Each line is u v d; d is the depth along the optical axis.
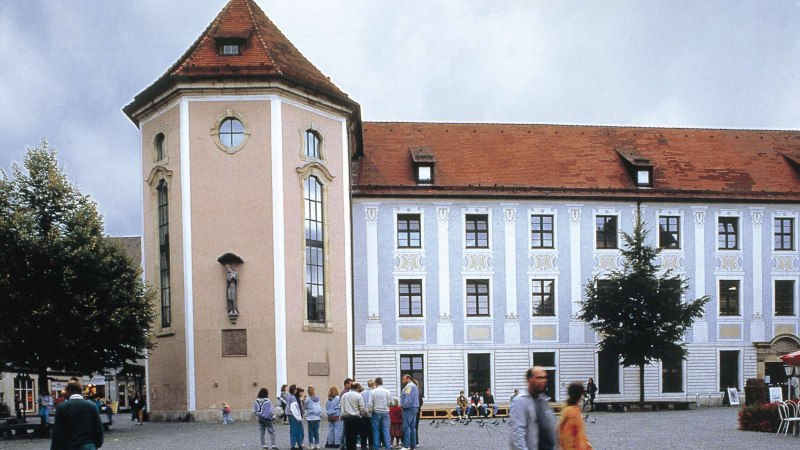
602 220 43.69
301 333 32.78
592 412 37.72
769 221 44.75
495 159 44.75
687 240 44.03
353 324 40.88
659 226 44.12
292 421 20.88
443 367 41.34
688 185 44.72
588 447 10.23
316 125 34.62
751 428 24.75
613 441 21.56
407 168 43.16
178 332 32.38
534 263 42.59
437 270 41.84
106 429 29.59
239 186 32.50
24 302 27.47
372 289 41.34
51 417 28.92
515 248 42.53
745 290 44.28
